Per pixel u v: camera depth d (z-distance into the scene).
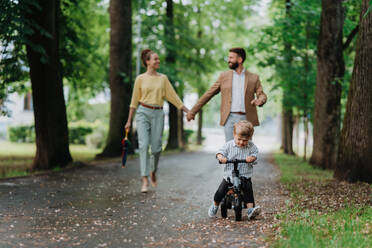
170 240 4.00
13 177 8.71
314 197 6.33
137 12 18.91
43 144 11.42
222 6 24.50
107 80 19.61
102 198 6.48
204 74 24.42
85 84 18.66
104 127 30.39
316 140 12.60
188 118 5.73
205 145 32.81
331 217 4.66
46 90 11.30
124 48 15.84
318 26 13.47
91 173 10.07
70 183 8.17
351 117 8.14
